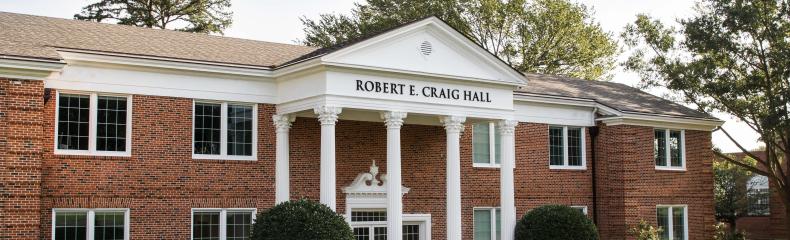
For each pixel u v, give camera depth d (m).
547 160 35.31
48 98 25.08
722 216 59.03
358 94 27.48
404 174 31.77
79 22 30.47
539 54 58.56
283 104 28.72
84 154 25.77
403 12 58.12
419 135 32.41
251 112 28.77
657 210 36.84
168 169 27.03
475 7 58.06
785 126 38.69
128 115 26.53
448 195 29.47
